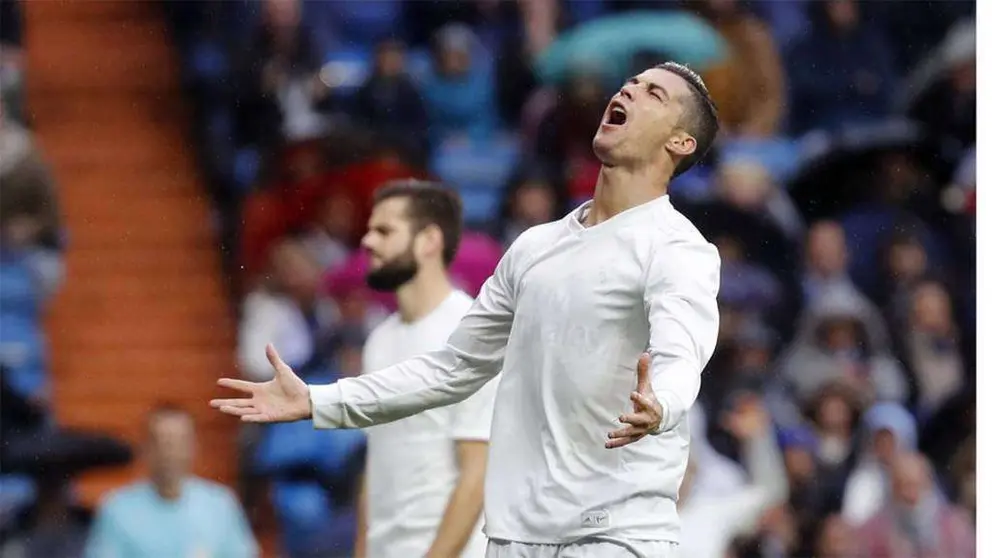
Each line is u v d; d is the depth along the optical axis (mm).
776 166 46875
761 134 48219
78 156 48750
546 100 47375
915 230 45156
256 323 41594
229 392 44000
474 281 40656
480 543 23500
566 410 16250
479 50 49250
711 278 15992
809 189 45781
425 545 23562
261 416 16734
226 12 50062
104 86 49750
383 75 47531
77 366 44531
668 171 16750
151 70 49938
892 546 37594
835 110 48719
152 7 50406
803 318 42812
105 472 39406
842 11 49062
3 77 47219
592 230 16562
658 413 14172
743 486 36906
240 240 45719
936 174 46250
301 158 45094
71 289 45938
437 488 23531
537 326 16469
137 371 44781
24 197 45000
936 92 48031
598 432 16188
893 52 49562
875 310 44156
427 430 23547
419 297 24688
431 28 50656
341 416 16953
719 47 48188
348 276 42219
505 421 16609
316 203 44469
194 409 43688
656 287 15859
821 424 39719
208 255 46812
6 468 38688
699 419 37750
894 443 38438
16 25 48281
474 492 22875
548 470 16234
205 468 40312
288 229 44719
